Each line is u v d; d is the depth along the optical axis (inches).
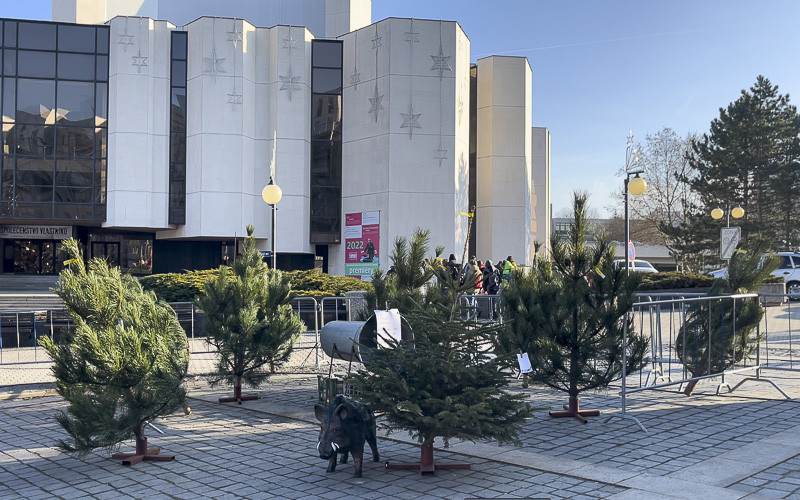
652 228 2322.8
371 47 1435.8
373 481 235.3
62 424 255.3
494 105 1630.2
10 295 1059.9
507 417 235.0
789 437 291.4
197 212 1425.9
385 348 240.5
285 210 1448.1
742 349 412.2
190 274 888.3
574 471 241.0
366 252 1427.2
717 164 2041.1
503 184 1622.8
